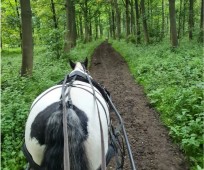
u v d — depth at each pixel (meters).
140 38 32.16
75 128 3.09
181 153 6.76
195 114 7.50
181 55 17.91
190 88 9.05
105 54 28.52
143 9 30.08
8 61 21.27
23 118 7.05
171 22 21.61
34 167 3.50
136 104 10.57
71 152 3.03
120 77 15.88
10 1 29.03
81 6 42.09
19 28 30.34
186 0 31.19
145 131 8.11
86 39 44.62
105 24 79.12
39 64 17.58
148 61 17.22
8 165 5.77
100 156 3.27
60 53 20.56
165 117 8.78
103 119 3.53
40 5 27.67
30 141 3.36
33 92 9.59
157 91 10.60
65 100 3.36
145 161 6.54
